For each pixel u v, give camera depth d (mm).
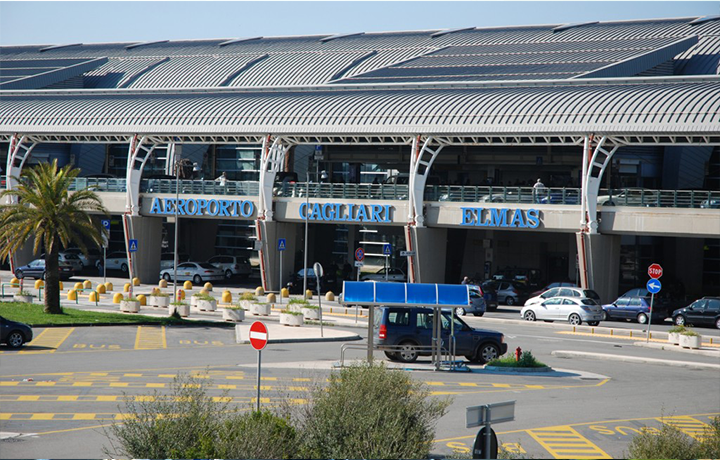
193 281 75438
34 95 82375
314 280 69875
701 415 24438
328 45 98562
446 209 62656
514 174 75000
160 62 99062
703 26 82750
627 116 56844
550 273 71812
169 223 86750
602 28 88312
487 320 52156
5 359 31156
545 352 38156
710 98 56156
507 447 19672
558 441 20562
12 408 22375
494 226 60969
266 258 67688
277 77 88875
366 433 16609
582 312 51062
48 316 44094
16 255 77000
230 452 15461
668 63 75500
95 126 72312
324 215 66125
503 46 85125
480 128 60438
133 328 42438
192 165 80250
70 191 74438
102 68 99625
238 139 69062
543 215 59562
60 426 20359
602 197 58594
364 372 18891
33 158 86938
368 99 67438
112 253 82812
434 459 18047
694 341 40375
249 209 67938
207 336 40500
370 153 78750
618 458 18906
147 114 71812
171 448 15812
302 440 16797
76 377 27422
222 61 95812
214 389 25500
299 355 34344
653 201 56844
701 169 69000
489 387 28031
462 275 74438
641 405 25734
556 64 73750
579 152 70750
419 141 62688
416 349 33125
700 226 54844
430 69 77688
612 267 58906
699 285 67875
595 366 34188
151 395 24359
